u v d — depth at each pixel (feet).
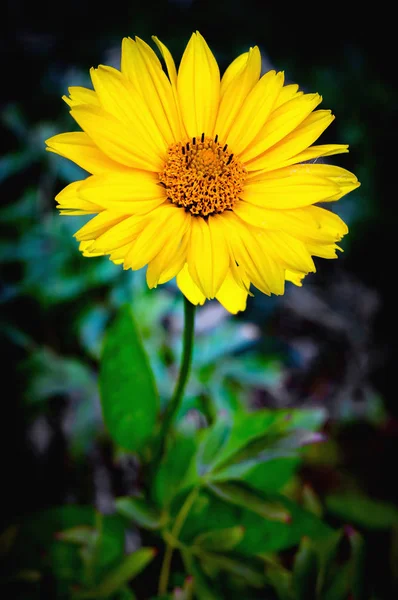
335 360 1.25
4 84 1.43
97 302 1.04
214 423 0.76
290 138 0.69
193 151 0.68
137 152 0.67
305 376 1.21
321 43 1.68
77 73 1.44
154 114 0.68
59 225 1.03
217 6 1.71
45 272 1.00
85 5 1.64
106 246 0.63
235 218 0.68
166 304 0.99
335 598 0.73
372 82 1.55
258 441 0.74
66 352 1.03
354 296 1.34
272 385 0.98
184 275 0.67
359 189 1.38
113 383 0.73
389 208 1.36
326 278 1.37
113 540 0.76
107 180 0.64
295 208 0.67
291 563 0.87
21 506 0.94
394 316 1.33
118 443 0.75
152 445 0.77
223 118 0.70
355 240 1.36
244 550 0.76
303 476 1.03
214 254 0.65
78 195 0.63
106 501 0.97
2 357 1.01
